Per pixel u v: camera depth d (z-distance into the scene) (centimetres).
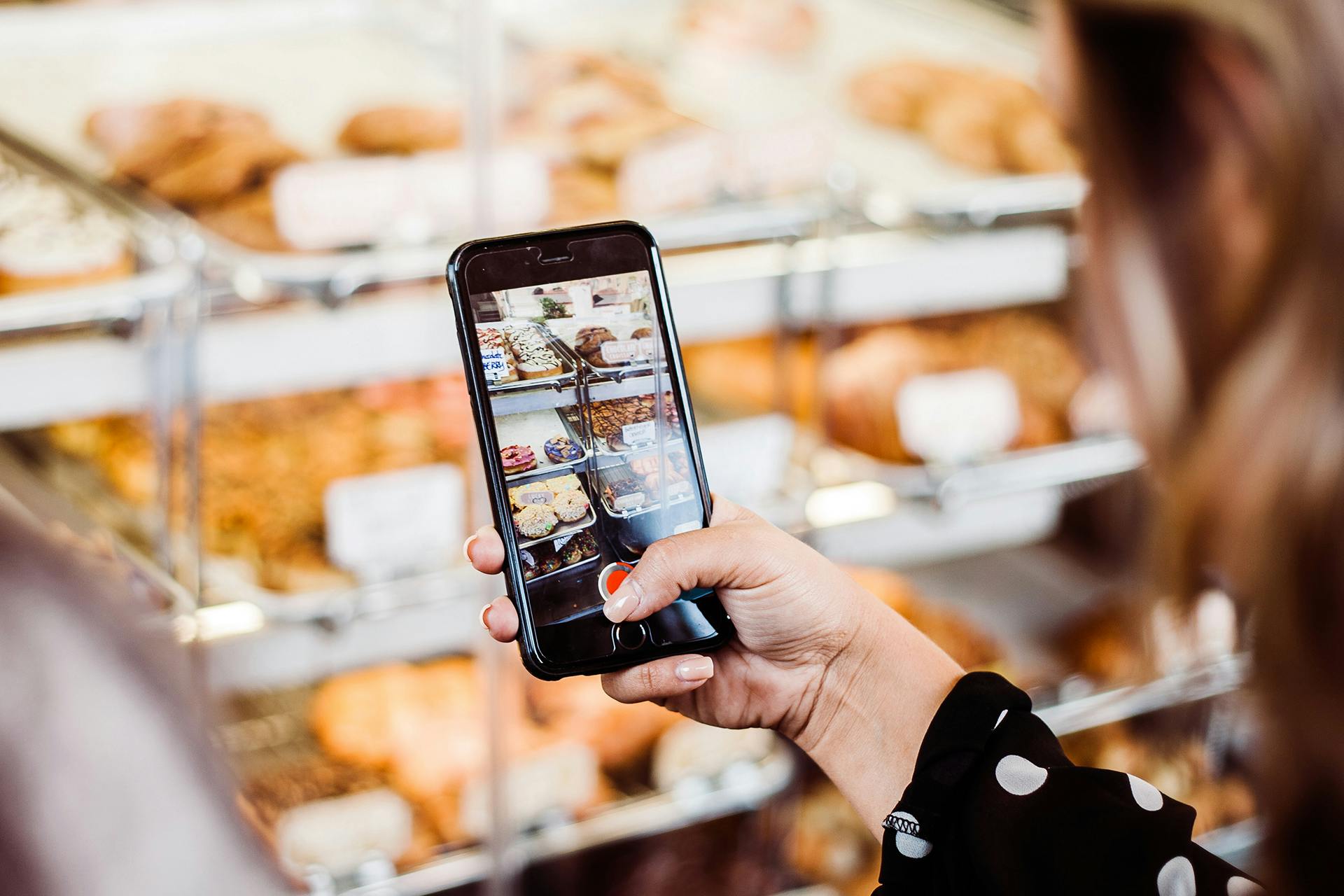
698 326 148
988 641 177
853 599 83
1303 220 35
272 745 145
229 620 130
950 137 176
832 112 178
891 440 172
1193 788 166
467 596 142
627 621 80
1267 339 36
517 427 80
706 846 162
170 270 121
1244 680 43
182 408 124
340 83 160
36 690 32
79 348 118
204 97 151
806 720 86
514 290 80
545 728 159
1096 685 173
